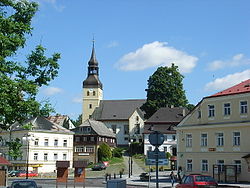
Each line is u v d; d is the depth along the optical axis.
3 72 16.16
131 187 41.75
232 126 45.00
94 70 129.75
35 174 69.31
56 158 80.81
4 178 37.28
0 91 15.25
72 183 49.91
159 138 15.15
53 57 18.47
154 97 109.06
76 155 93.38
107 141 99.69
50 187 41.75
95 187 42.38
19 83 16.41
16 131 75.31
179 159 50.53
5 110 15.52
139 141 112.19
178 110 100.56
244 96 44.44
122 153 98.00
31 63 17.98
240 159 43.81
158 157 15.06
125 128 120.50
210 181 24.38
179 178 45.28
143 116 113.56
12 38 16.05
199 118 49.12
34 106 16.81
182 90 109.62
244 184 40.62
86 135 93.81
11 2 17.11
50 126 81.25
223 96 46.59
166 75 109.25
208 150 47.31
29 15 17.45
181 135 50.84
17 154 18.39
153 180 51.34
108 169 76.06
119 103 126.75
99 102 128.25
